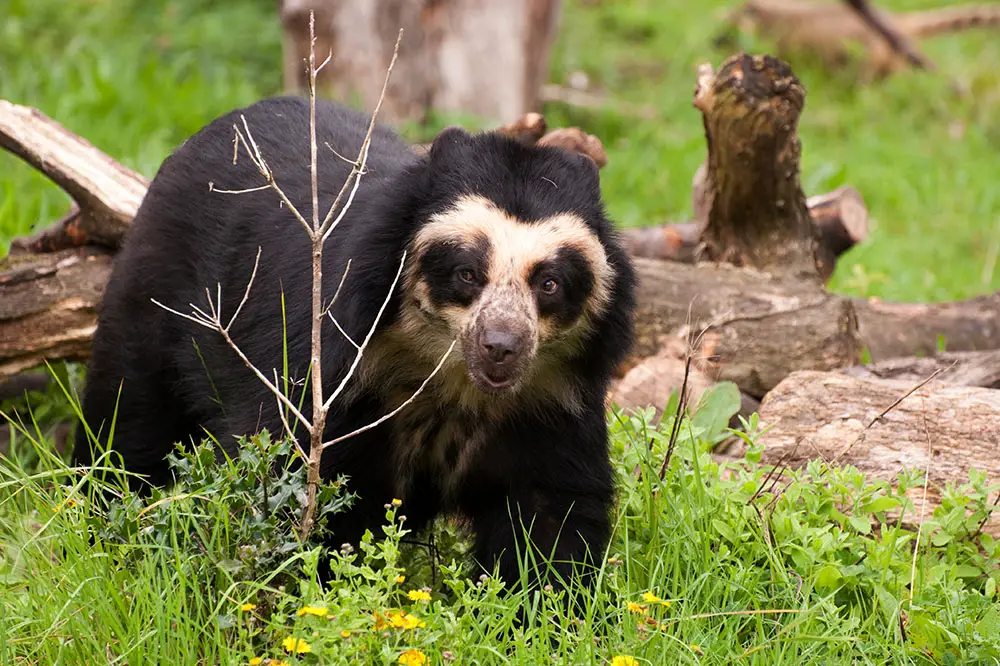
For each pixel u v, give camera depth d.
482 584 7.88
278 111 10.45
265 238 9.36
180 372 10.05
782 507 9.10
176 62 21.50
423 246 8.30
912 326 13.34
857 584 8.61
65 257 11.95
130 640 7.56
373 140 10.26
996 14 29.03
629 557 8.70
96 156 11.98
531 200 8.36
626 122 23.19
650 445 9.85
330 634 7.05
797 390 10.78
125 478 9.44
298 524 8.10
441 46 21.02
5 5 22.69
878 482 9.33
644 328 12.38
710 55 27.12
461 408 8.98
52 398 12.02
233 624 7.61
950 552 9.08
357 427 8.72
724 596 8.37
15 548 8.85
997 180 22.58
